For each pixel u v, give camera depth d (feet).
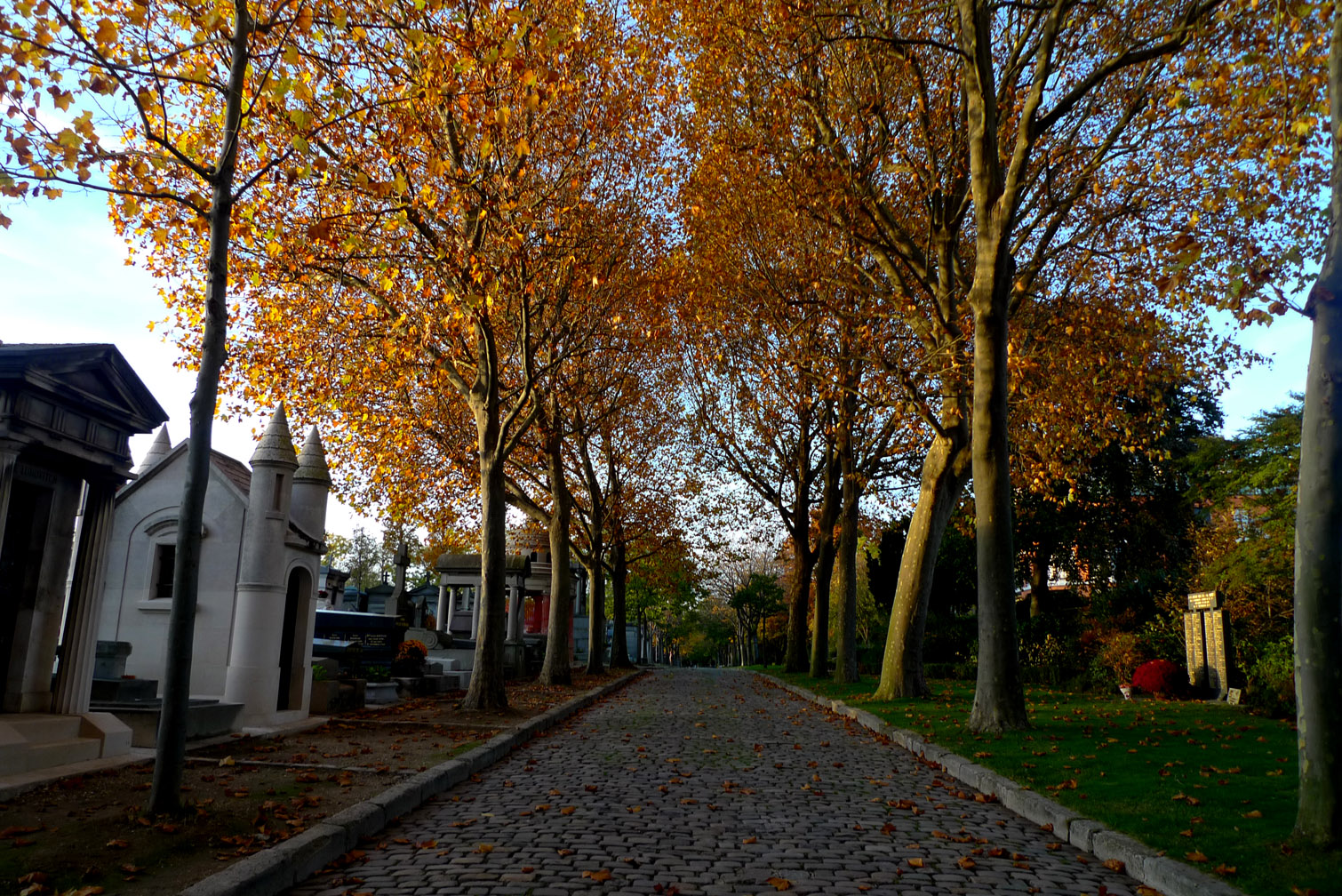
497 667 58.49
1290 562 70.38
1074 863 22.17
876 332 71.41
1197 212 53.31
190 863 19.19
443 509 94.17
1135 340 65.51
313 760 34.60
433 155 38.32
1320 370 21.11
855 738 49.16
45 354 29.01
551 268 59.00
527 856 21.67
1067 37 52.26
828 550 104.37
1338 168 21.20
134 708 38.14
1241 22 42.27
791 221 66.18
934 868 21.26
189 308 58.95
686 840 23.67
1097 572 114.93
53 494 32.86
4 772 27.50
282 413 48.16
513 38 38.04
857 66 59.77
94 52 24.23
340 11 30.35
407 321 54.60
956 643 123.24
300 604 50.55
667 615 310.65
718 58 56.65
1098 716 52.11
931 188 57.88
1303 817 20.74
